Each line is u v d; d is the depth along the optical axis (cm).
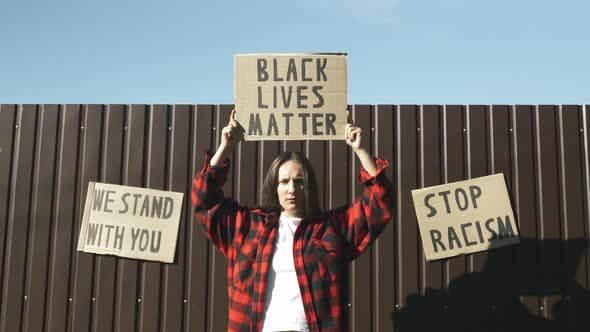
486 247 423
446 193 430
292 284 266
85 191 435
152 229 427
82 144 441
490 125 440
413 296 421
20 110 444
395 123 441
